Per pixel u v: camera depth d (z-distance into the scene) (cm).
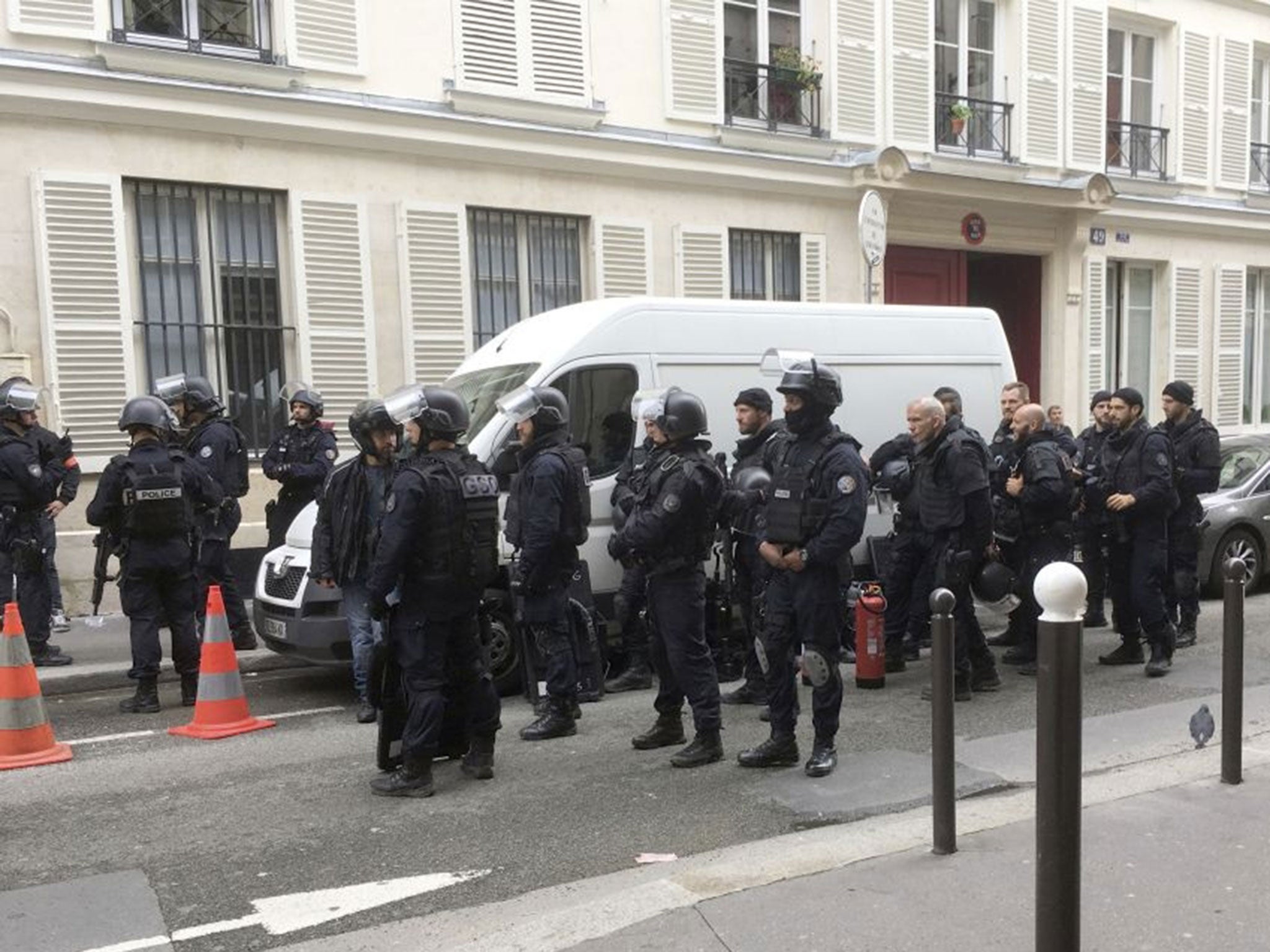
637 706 643
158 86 883
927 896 348
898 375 830
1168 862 370
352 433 591
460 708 510
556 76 1087
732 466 744
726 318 759
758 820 445
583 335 704
